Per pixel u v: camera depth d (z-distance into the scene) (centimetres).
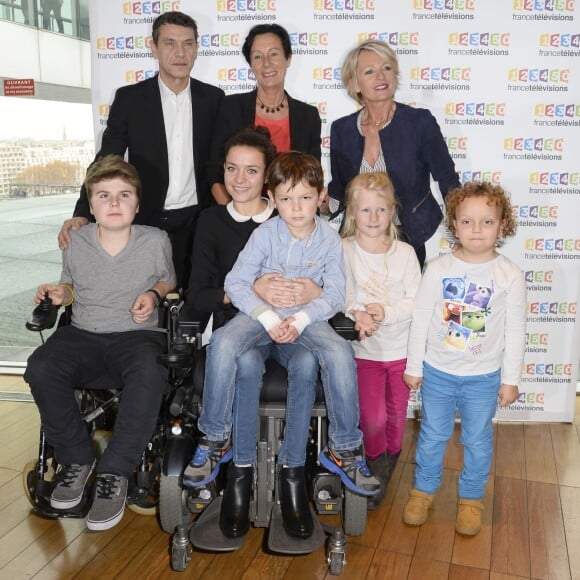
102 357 237
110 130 300
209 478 202
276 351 219
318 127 305
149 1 310
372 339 246
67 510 216
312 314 208
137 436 218
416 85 305
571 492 262
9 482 265
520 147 308
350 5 300
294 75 309
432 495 242
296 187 205
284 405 206
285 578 208
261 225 221
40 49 346
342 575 209
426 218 293
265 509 212
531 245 317
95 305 243
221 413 201
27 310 432
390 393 255
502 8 295
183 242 314
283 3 303
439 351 226
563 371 329
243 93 304
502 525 238
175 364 207
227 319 240
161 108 296
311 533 199
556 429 326
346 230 251
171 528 217
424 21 299
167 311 242
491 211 213
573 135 306
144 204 302
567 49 297
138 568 213
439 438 232
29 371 220
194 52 291
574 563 216
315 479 210
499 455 295
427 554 221
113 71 318
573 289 320
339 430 203
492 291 219
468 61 301
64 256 252
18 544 225
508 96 304
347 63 287
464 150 310
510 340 221
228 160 231
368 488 202
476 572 211
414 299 236
